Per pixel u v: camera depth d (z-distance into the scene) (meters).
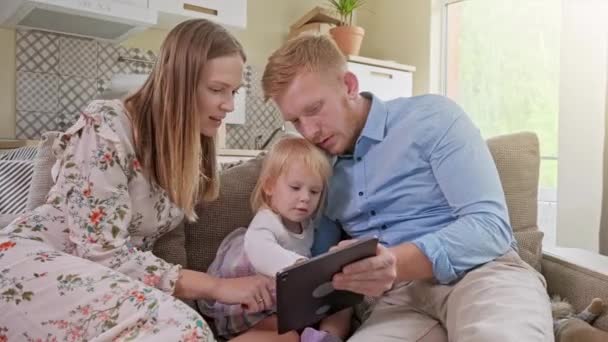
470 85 3.12
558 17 2.67
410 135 1.10
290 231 1.13
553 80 2.70
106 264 0.90
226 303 0.99
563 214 2.22
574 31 2.23
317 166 1.12
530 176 1.25
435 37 3.26
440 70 3.29
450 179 1.05
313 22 3.13
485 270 0.98
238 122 3.13
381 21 3.55
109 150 0.92
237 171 1.26
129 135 0.97
